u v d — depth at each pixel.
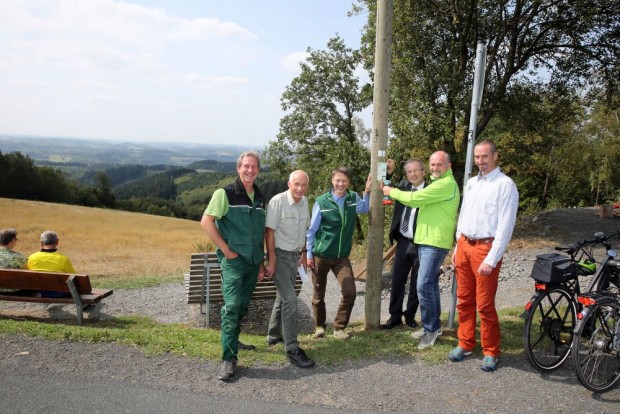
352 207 4.62
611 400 3.46
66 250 21.48
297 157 21.41
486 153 3.83
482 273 3.75
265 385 3.60
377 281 5.01
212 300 6.78
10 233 6.25
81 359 3.87
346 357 4.15
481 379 3.77
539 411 3.29
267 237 4.11
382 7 4.51
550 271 3.70
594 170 28.80
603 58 13.57
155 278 10.50
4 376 3.52
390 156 13.44
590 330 3.78
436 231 4.26
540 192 31.83
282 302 4.10
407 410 3.29
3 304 7.19
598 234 4.08
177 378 3.63
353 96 20.06
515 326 4.98
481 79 4.43
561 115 14.30
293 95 20.47
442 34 13.49
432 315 4.38
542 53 14.06
